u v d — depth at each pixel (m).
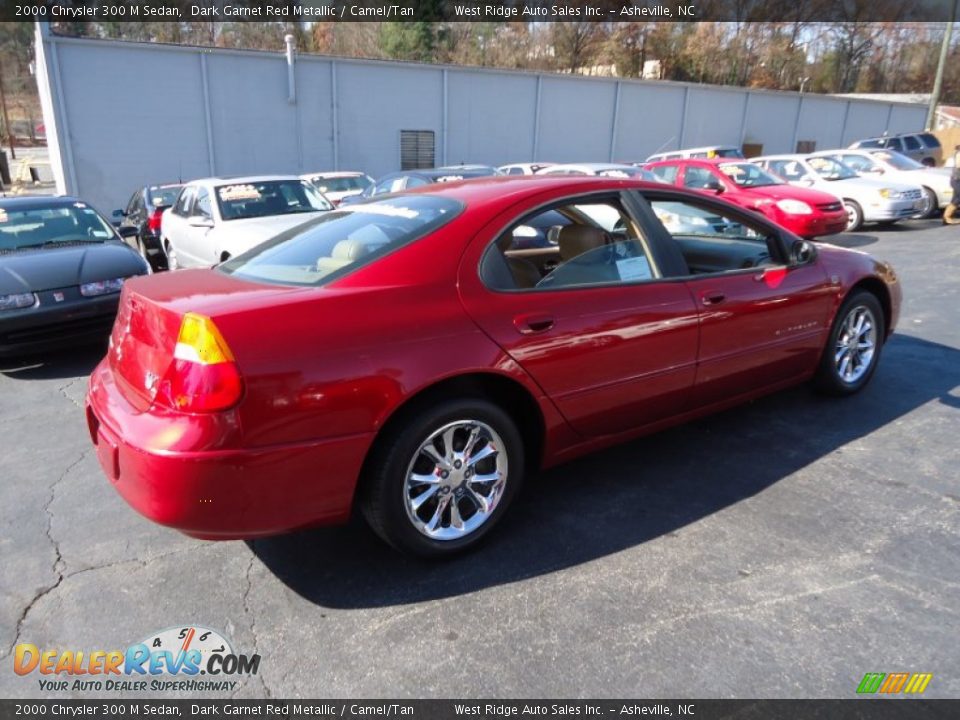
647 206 3.40
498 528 3.05
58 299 5.49
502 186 3.19
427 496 2.70
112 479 2.46
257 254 3.26
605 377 3.05
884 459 3.62
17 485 3.59
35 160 42.41
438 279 2.68
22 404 4.91
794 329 3.87
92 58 16.66
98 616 2.52
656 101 26.23
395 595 2.60
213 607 2.56
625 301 3.11
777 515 3.09
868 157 14.71
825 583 2.59
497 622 2.43
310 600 2.59
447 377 2.59
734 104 28.50
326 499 2.44
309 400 2.33
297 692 2.15
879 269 4.43
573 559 2.80
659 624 2.39
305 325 2.37
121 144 17.44
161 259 12.01
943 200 14.02
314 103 19.83
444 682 2.17
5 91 66.19
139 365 2.49
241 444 2.24
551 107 23.88
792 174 14.31
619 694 2.09
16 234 6.67
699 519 3.08
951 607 2.44
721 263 3.84
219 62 18.23
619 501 3.26
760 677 2.14
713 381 3.52
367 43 46.19
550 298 2.91
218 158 18.80
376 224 3.02
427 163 22.08
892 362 5.24
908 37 54.00
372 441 2.47
